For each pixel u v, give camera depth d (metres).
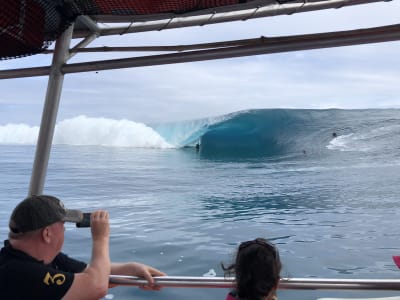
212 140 42.66
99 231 1.60
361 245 9.06
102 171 26.34
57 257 1.81
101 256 1.53
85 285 1.41
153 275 1.76
